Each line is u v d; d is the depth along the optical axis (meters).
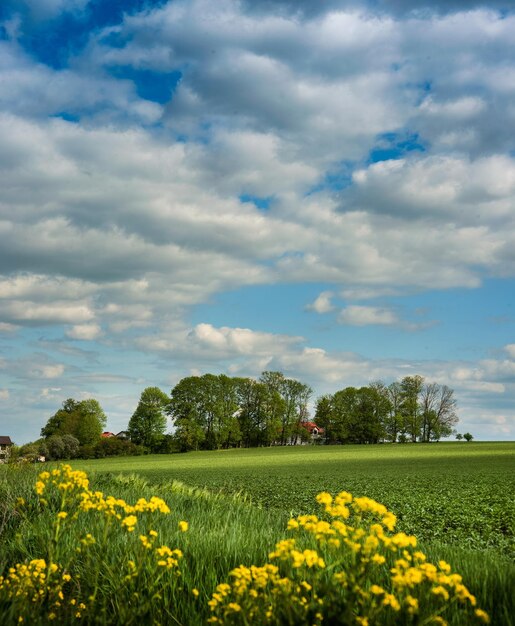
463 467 46.56
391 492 26.42
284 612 4.17
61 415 102.62
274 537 8.69
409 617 4.13
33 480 13.17
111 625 5.61
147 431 96.69
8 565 7.47
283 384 108.44
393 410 110.00
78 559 7.12
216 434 95.25
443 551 8.06
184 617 5.80
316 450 92.19
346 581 4.06
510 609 5.34
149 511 5.84
